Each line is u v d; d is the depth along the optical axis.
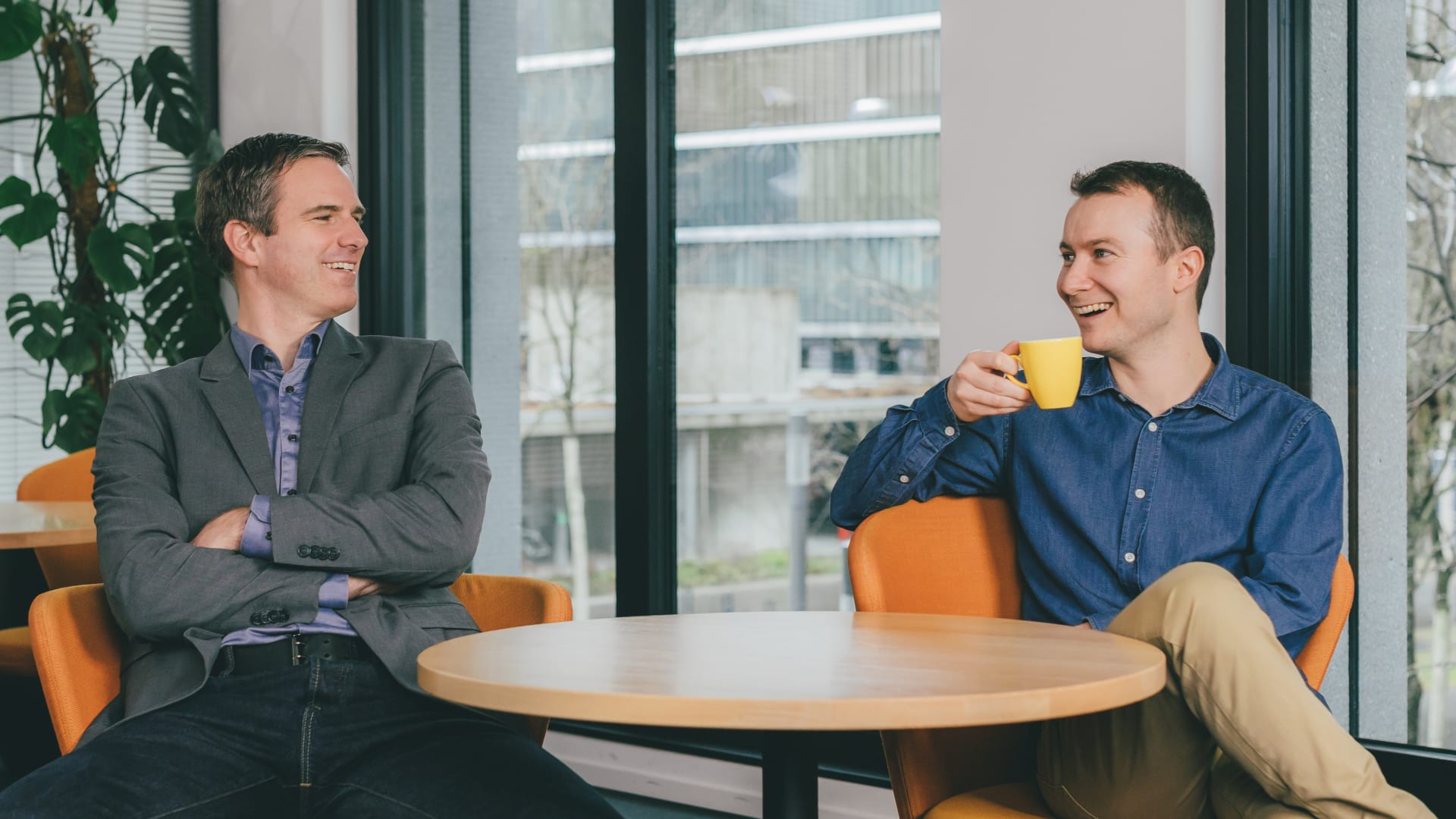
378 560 1.88
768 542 3.23
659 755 3.25
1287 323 2.51
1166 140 2.50
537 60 3.70
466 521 1.96
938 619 1.77
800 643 1.54
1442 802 2.34
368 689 1.83
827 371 3.12
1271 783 1.47
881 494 2.06
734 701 1.19
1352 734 2.52
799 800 1.51
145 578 1.80
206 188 2.14
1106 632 1.65
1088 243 1.94
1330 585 1.78
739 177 3.27
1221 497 1.90
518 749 1.75
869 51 3.04
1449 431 2.40
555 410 3.66
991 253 2.71
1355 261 2.48
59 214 4.60
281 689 1.81
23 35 4.06
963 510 2.04
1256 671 1.46
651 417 3.38
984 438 2.06
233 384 2.03
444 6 3.96
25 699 2.89
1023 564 2.02
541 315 3.70
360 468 2.04
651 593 3.38
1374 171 2.46
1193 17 2.47
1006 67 2.69
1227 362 1.95
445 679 1.33
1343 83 2.48
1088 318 1.95
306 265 2.08
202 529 1.91
